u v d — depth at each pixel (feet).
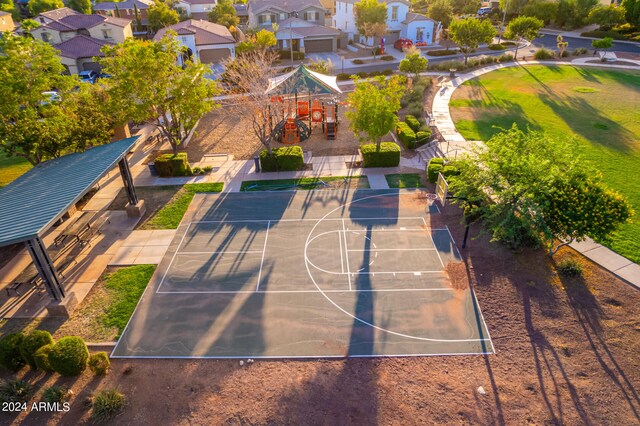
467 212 73.97
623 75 165.99
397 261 66.74
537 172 58.08
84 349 48.98
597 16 234.17
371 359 50.14
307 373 48.39
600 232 59.26
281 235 73.87
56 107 78.54
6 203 58.75
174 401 45.32
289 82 112.88
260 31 196.54
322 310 57.57
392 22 231.09
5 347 47.85
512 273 63.26
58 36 206.59
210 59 194.90
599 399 44.57
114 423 43.06
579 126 117.19
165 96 90.79
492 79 166.30
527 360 49.44
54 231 76.69
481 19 269.85
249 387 46.78
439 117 126.41
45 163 74.08
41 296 60.80
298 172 96.63
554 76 167.63
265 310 57.77
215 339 53.31
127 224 78.23
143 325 55.67
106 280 64.08
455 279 62.64
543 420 42.57
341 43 229.04
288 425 42.50
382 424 42.42
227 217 79.87
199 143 114.42
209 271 65.51
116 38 212.84
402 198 84.64
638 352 49.80
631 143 105.09
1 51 79.30
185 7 293.64
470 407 44.06
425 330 54.03
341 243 71.41
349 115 95.96
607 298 57.82
